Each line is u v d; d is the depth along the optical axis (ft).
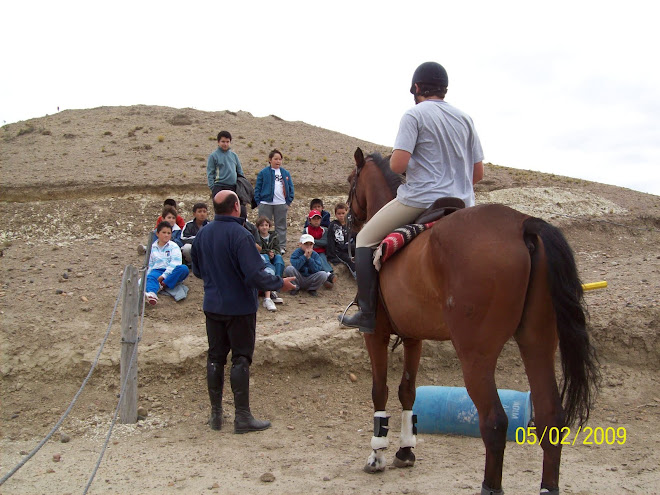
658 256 41.86
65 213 46.11
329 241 37.29
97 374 24.32
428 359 25.50
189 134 77.46
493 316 12.13
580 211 59.47
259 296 32.86
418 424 21.09
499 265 12.05
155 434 21.15
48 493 16.01
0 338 25.79
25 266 34.86
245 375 21.22
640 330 24.99
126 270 22.13
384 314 16.17
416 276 13.80
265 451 19.42
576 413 12.48
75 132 75.31
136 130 77.36
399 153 14.82
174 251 31.71
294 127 91.86
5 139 72.18
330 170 65.46
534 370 12.71
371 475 17.13
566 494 15.46
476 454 19.10
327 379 25.27
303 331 26.81
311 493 15.75
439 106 15.25
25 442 20.47
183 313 29.86
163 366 24.81
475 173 16.08
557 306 11.98
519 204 59.88
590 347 12.27
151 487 16.33
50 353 25.18
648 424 20.98
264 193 39.52
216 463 18.28
